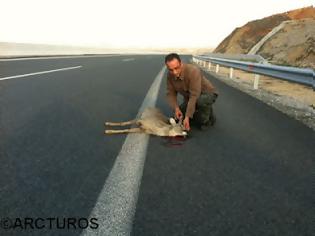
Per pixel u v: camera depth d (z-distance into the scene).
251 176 3.16
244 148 4.10
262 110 7.10
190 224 2.23
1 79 10.52
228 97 9.09
